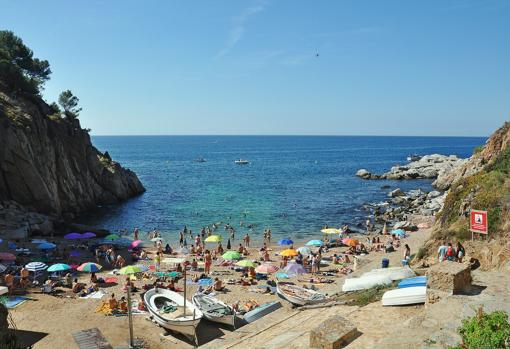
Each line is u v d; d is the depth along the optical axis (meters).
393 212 72.19
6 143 61.72
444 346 11.15
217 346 20.59
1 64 75.75
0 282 33.59
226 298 32.19
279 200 86.56
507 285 15.74
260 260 45.25
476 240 26.61
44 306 30.23
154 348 24.36
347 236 57.88
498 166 31.92
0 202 60.16
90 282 35.88
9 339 18.22
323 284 35.28
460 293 15.00
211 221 67.88
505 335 10.07
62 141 75.00
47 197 65.38
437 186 98.88
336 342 13.46
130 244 53.81
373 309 17.45
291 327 18.81
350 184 111.81
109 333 26.14
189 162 195.62
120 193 86.69
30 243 48.66
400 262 36.94
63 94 99.00
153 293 30.16
